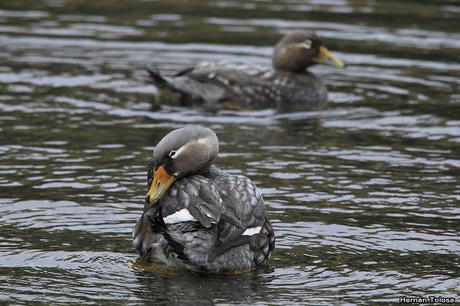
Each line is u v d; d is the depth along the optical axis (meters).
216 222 10.23
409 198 13.77
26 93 19.31
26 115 17.89
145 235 10.91
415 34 23.88
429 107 19.11
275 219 12.75
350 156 15.91
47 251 11.47
